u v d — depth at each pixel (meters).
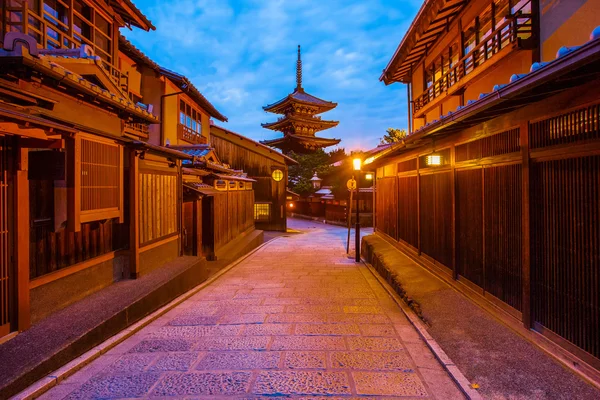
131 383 3.99
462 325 5.16
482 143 5.75
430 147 8.28
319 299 7.75
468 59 9.70
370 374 4.16
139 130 9.87
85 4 7.42
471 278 6.18
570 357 3.63
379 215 15.55
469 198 6.29
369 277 10.29
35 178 4.84
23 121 4.08
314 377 4.10
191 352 4.86
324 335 5.49
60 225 5.38
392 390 3.78
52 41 6.27
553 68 2.98
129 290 6.53
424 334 5.28
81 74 5.68
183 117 16.92
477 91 9.27
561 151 3.76
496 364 3.99
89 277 6.26
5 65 4.08
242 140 27.59
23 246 4.63
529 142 4.33
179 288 7.89
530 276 4.31
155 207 8.56
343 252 16.38
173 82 15.12
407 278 8.12
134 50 11.58
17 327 4.55
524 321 4.44
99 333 4.93
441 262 7.72
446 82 10.95
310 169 42.94
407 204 10.64
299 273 11.05
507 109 4.64
